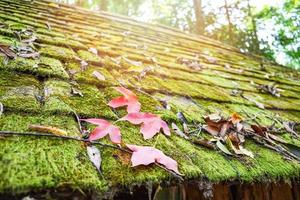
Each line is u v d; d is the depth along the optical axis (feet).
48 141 0.93
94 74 1.69
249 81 3.20
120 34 3.58
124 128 1.20
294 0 14.51
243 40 15.52
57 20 3.20
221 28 15.85
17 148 0.84
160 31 5.13
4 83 1.26
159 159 0.99
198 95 2.00
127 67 2.13
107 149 0.99
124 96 1.43
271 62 5.80
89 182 0.79
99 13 4.78
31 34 2.19
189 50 4.14
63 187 0.75
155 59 2.72
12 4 3.39
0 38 1.85
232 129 1.53
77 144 0.96
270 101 2.51
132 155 0.97
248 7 15.49
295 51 15.28
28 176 0.74
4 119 0.98
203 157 1.15
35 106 1.13
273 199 1.68
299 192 1.77
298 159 1.41
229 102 2.10
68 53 1.97
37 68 1.51
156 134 1.22
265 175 1.18
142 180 0.89
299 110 2.49
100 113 1.25
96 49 2.33
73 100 1.29
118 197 0.96
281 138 1.67
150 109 1.48
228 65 3.87
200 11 11.57
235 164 1.18
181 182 0.96
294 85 3.89
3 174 0.73
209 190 1.01
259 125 1.76
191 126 1.44
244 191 1.60
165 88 1.92
